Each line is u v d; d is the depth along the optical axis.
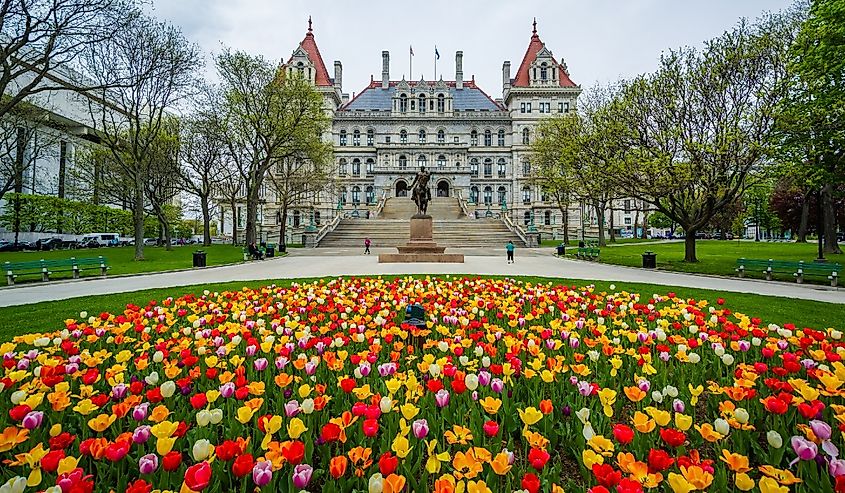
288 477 2.72
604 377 4.64
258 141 36.44
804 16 24.53
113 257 30.33
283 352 4.88
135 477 3.01
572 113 40.62
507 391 4.18
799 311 9.81
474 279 15.38
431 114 80.62
